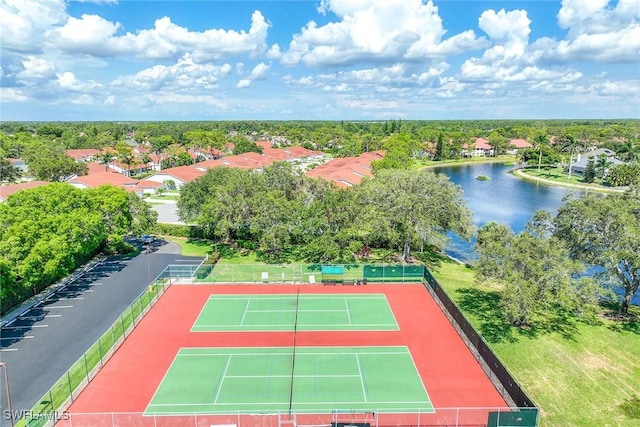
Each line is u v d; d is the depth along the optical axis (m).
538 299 38.50
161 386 31.92
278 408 29.27
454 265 59.06
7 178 108.06
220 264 56.56
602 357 35.59
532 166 169.38
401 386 31.88
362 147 194.12
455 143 195.88
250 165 128.12
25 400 30.38
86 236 50.78
